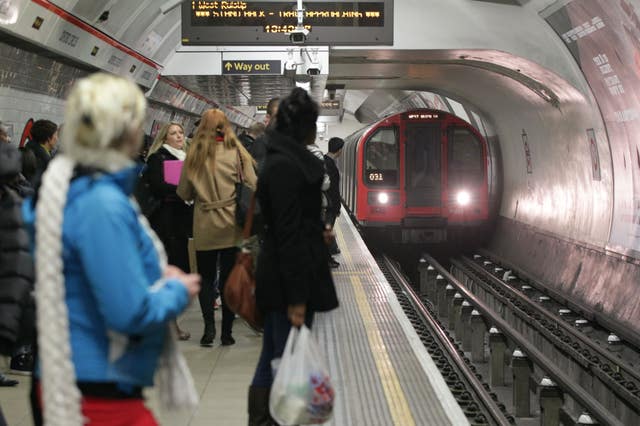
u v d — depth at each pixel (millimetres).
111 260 2123
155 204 6867
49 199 2184
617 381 9539
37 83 10562
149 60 14812
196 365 6398
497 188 23375
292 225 3707
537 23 14312
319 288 3912
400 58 17234
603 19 11617
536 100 17688
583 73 14031
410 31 15555
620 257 13594
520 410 9469
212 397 5598
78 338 2201
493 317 12703
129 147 2293
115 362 2211
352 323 8047
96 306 2205
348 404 5457
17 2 8086
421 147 19641
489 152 24156
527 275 17844
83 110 2195
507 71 17000
